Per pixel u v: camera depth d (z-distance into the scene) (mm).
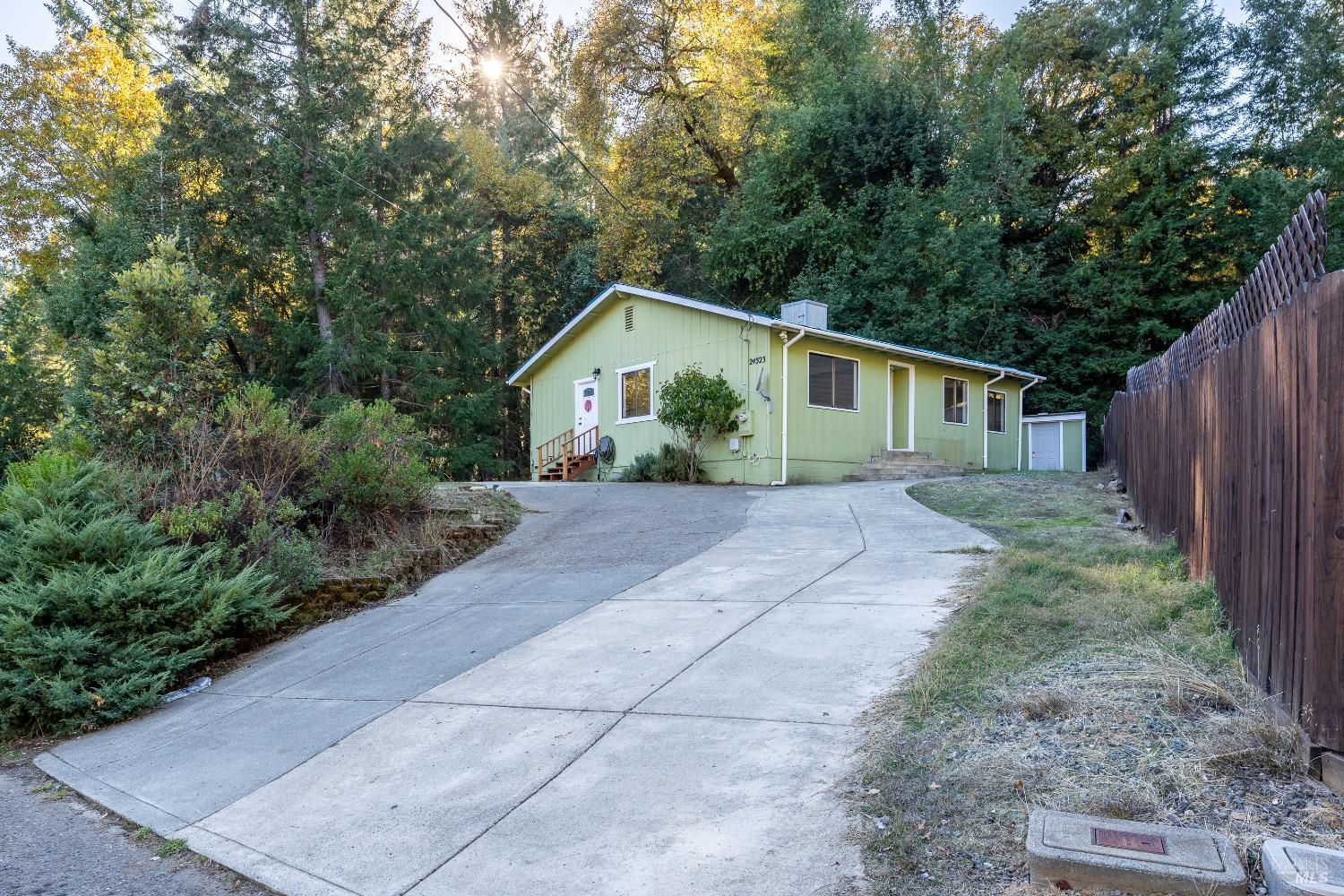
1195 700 3457
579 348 19297
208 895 3012
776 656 4660
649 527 9547
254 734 4594
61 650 5211
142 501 7035
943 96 25312
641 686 4453
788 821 2967
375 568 7770
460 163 24422
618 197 27453
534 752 3822
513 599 6820
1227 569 4340
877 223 23219
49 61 22719
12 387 23797
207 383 8594
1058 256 25125
